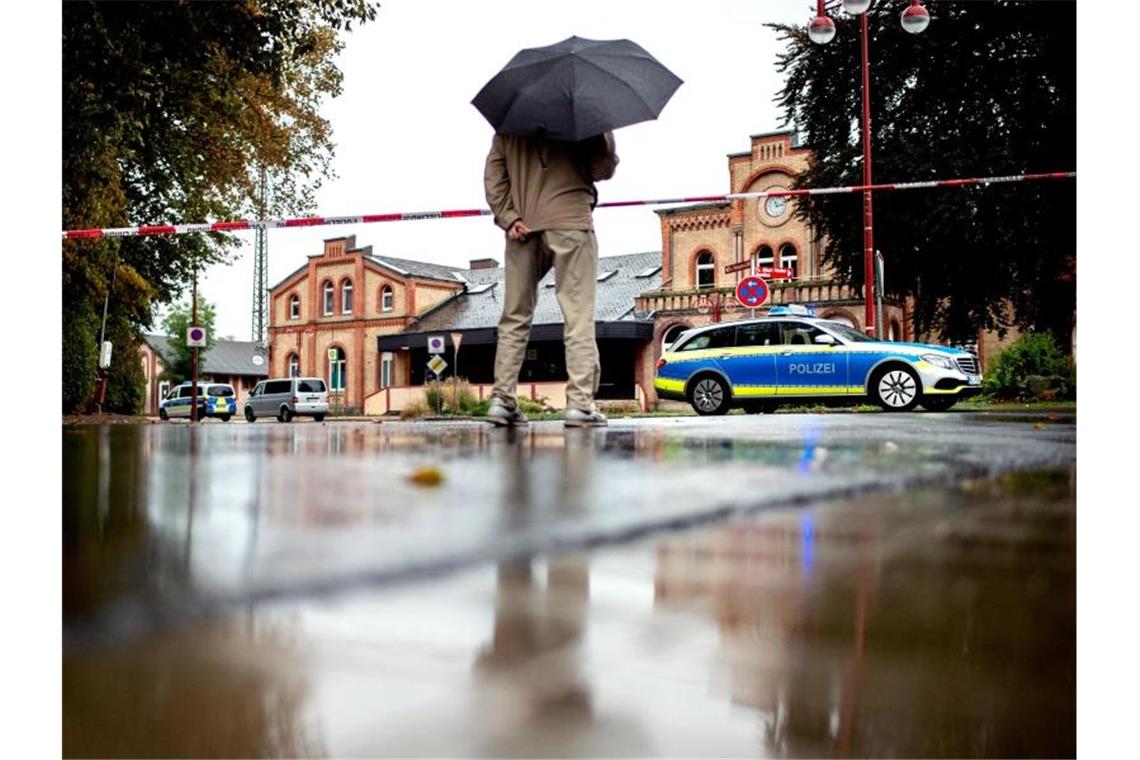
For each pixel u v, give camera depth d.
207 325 60.50
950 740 0.79
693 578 1.20
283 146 20.72
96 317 20.72
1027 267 20.31
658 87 5.12
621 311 36.56
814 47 21.39
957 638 0.98
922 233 20.20
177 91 14.92
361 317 45.00
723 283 34.38
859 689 0.87
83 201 13.69
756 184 34.00
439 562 1.23
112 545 1.30
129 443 3.66
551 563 1.27
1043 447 3.13
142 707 0.80
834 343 13.18
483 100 5.05
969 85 20.47
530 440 3.70
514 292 5.17
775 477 2.16
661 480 2.11
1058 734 0.80
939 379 12.52
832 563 1.28
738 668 0.91
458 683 0.87
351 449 3.18
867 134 18.77
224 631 0.96
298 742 0.76
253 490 1.94
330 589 1.10
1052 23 19.33
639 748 0.77
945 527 1.54
